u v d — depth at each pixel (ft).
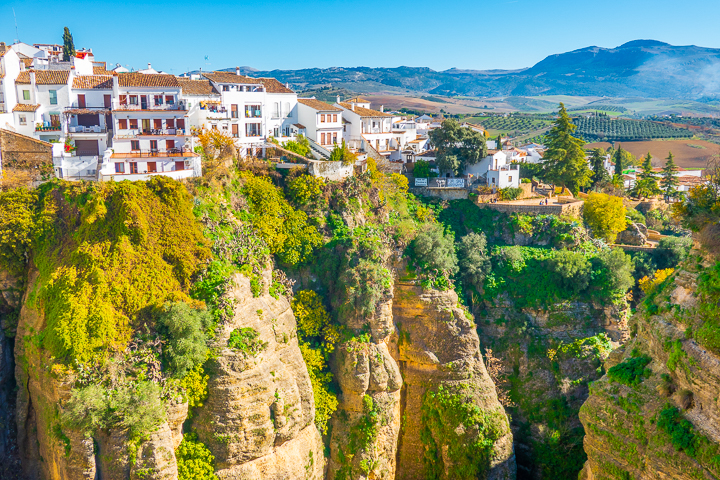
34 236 170.09
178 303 163.94
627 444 150.20
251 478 169.68
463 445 214.48
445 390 220.43
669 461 137.59
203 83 247.50
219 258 179.32
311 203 213.66
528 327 234.79
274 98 273.54
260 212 203.41
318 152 273.33
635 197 338.34
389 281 208.23
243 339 171.01
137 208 168.25
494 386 225.56
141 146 198.29
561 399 222.89
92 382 151.02
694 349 136.98
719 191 159.02
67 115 204.54
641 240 270.67
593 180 337.31
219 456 166.30
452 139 285.64
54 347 152.46
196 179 186.39
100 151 203.51
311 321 203.00
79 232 166.71
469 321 224.94
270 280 194.29
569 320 232.73
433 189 272.31
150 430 152.87
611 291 232.12
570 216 262.47
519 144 644.69
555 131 309.42
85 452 150.41
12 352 173.17
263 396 170.81
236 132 248.11
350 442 203.62
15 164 178.60
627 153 520.01
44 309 161.27
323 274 209.36
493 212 265.13
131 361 156.66
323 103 294.25
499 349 235.61
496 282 239.09
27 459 169.27
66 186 172.35
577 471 215.72
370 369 204.23
